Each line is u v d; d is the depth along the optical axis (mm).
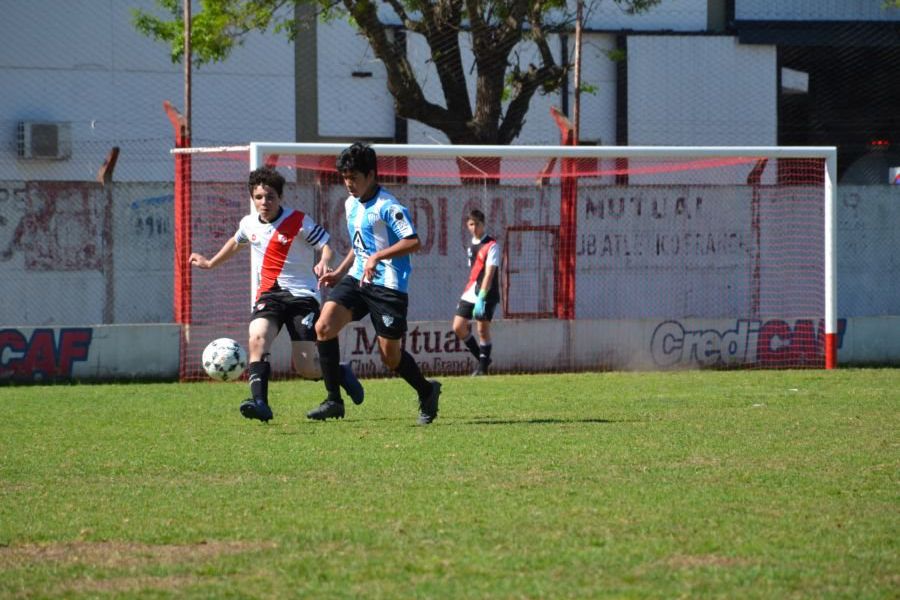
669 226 64062
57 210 61312
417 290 60500
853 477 23828
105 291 62000
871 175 95125
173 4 72562
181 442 29625
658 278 64000
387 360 31469
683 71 93250
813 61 95625
